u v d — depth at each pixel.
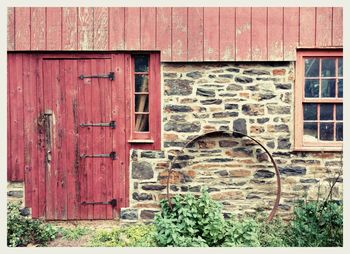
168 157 6.61
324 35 6.50
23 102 6.62
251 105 6.57
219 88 6.58
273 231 6.32
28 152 6.66
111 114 6.62
